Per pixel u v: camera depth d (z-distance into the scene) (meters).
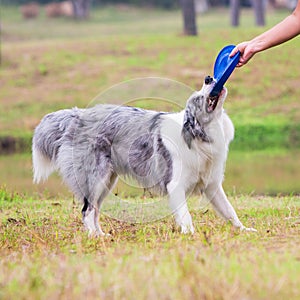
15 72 36.53
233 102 31.12
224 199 10.83
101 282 6.66
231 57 9.59
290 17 9.13
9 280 7.01
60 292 6.46
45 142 11.47
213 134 10.29
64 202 14.14
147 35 44.53
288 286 6.39
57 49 40.50
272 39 9.13
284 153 24.23
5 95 33.38
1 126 29.30
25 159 23.75
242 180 18.31
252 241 8.69
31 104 32.12
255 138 26.78
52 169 11.66
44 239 9.85
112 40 42.41
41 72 36.28
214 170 10.56
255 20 53.16
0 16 60.38
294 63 35.31
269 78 33.56
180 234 9.69
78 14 60.78
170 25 56.50
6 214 12.86
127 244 8.98
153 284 6.54
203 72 34.81
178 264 7.01
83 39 44.81
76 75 35.62
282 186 17.17
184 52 38.53
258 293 6.20
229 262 7.20
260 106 30.64
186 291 6.28
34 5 61.03
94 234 10.34
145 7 67.25
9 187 16.45
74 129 11.21
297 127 27.69
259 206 13.05
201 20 60.00
